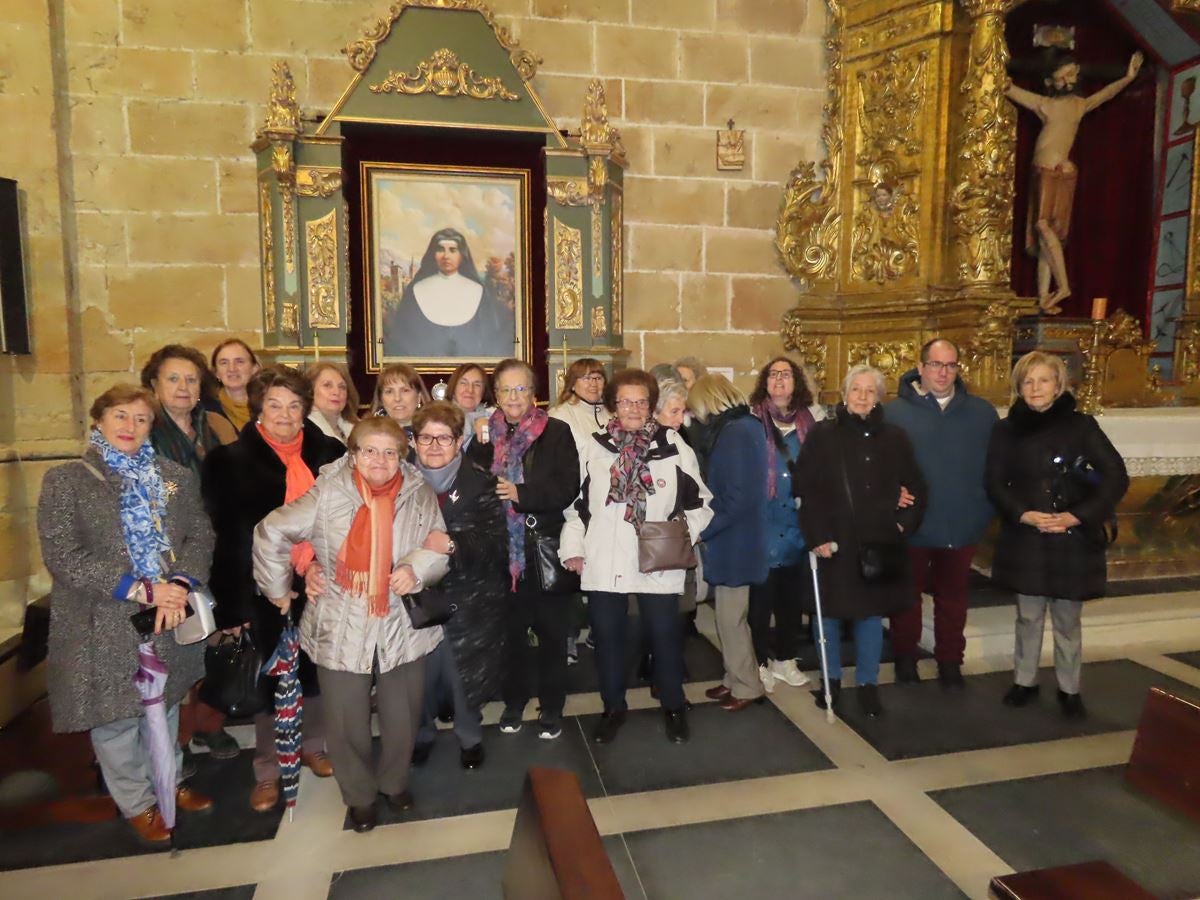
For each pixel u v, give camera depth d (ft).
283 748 8.89
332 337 18.19
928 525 12.64
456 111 18.52
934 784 9.91
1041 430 11.63
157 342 18.49
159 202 18.30
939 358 12.52
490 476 10.23
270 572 8.33
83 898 7.91
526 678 11.30
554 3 20.18
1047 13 23.70
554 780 5.05
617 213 19.83
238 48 18.51
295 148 17.67
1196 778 5.65
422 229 19.20
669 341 21.59
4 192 15.97
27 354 16.79
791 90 21.81
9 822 9.34
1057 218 23.79
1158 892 7.82
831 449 11.64
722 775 10.14
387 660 8.71
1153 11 22.85
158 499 8.77
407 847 8.71
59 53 17.46
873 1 20.67
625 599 10.94
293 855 8.60
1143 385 23.77
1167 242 24.91
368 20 19.13
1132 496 17.69
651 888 7.97
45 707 12.87
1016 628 12.35
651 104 20.98
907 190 20.65
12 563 16.24
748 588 12.07
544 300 19.79
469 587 10.11
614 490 10.63
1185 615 15.40
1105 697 12.46
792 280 22.31
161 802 8.58
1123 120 24.88
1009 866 8.29
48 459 16.90
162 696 8.63
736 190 21.67
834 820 9.14
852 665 13.97
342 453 10.21
